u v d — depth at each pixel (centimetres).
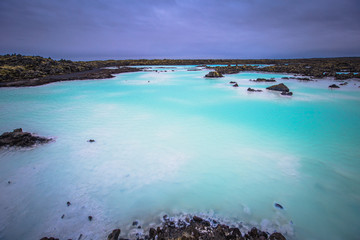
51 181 572
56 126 1024
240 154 740
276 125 1061
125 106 1472
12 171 617
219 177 598
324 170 632
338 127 1020
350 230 418
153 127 1032
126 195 519
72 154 730
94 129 991
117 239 388
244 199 505
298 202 494
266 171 629
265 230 414
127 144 824
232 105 1513
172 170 636
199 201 498
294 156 722
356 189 540
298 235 405
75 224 427
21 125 1027
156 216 451
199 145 820
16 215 449
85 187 549
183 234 393
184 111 1348
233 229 402
